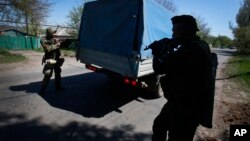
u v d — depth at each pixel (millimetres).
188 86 2289
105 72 6270
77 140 3768
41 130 4031
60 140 3719
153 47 2480
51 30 6078
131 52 5141
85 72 10320
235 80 11344
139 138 4027
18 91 6434
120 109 5508
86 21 6672
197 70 2246
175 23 2424
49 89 6781
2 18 18422
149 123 4766
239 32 39844
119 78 6051
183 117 2361
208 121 2398
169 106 2496
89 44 6488
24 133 3865
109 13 5805
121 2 5453
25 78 8344
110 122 4656
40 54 20062
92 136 3955
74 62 14867
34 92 6383
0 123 4195
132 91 7262
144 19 5062
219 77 12273
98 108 5453
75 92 6680
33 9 18906
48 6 19891
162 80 2566
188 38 2385
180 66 2268
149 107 5859
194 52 2232
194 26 2385
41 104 5410
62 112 4988
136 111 5473
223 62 23297
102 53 6082
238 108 6230
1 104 5242
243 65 19953
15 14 18750
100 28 6074
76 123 4453
